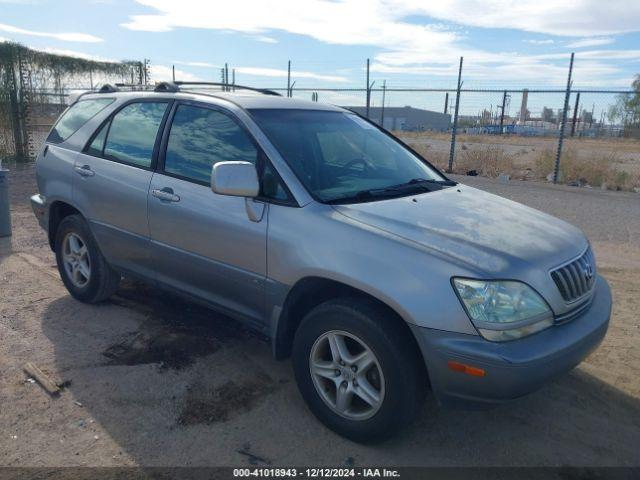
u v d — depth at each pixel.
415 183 4.12
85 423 3.34
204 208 3.80
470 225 3.32
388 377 2.99
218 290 3.89
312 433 3.34
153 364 4.05
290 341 3.63
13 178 12.69
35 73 15.80
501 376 2.74
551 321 3.00
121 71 17.95
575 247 3.44
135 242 4.37
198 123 4.11
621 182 13.96
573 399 3.86
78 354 4.16
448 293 2.82
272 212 3.46
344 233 3.18
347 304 3.13
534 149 26.17
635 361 4.41
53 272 5.96
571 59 13.67
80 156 4.87
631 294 5.91
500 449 3.29
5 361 4.03
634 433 3.50
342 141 4.20
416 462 3.14
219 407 3.56
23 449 3.10
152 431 3.30
